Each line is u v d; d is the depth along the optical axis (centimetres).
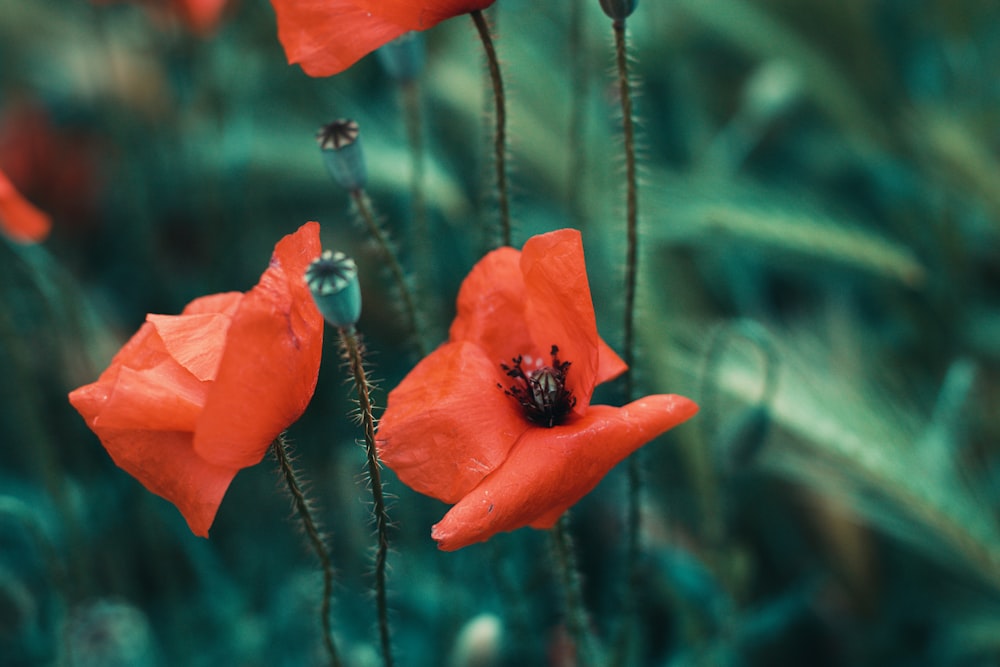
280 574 76
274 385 46
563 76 80
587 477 47
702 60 101
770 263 84
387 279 85
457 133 87
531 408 49
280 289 46
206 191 88
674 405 48
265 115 86
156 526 70
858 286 89
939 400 69
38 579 74
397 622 71
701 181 74
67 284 73
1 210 59
